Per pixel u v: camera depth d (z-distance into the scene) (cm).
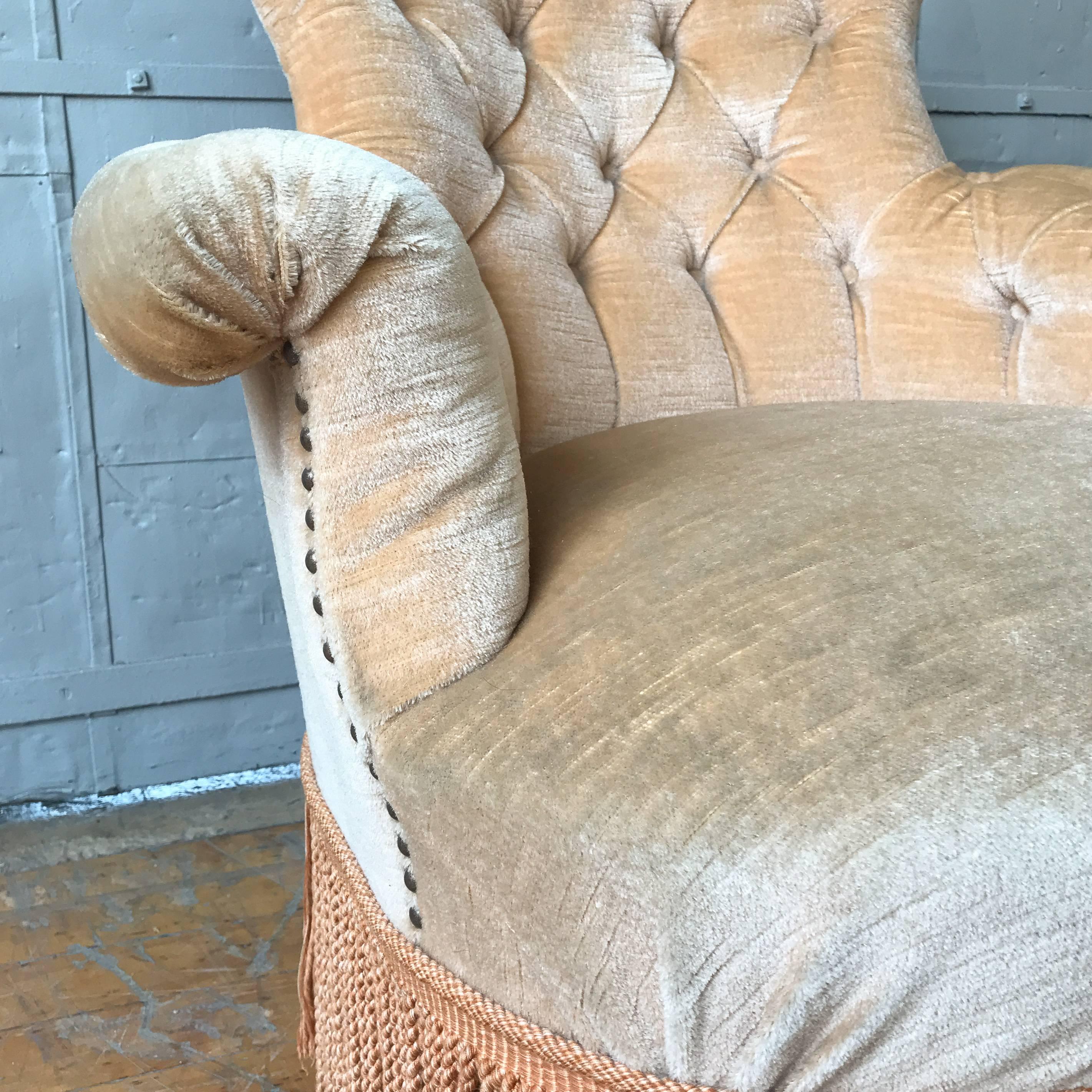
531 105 83
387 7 72
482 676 47
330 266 42
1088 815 32
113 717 136
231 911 112
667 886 34
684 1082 36
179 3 123
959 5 157
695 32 95
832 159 94
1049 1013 32
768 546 44
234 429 135
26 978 100
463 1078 48
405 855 49
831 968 32
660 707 39
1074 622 38
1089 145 171
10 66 117
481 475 48
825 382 88
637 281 84
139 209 40
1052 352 83
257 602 141
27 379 125
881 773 34
